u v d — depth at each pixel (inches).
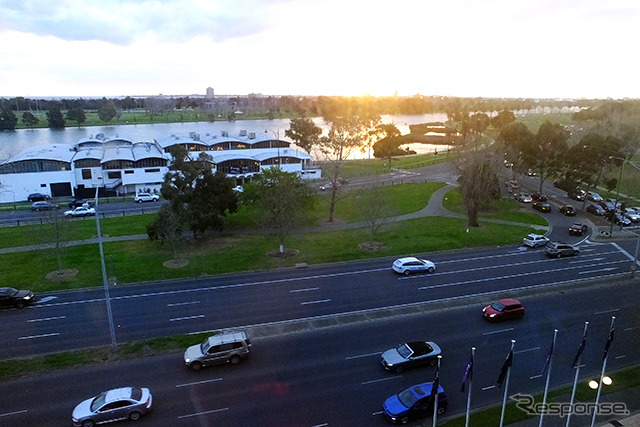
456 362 1208.8
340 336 1343.5
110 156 3641.7
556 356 1249.4
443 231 2502.5
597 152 3011.8
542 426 960.9
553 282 1803.6
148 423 952.3
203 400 1031.6
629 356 1264.8
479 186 2603.3
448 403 1032.8
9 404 1016.2
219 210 2290.8
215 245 2203.5
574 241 2386.8
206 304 1561.3
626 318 1492.4
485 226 2625.5
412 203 3152.1
